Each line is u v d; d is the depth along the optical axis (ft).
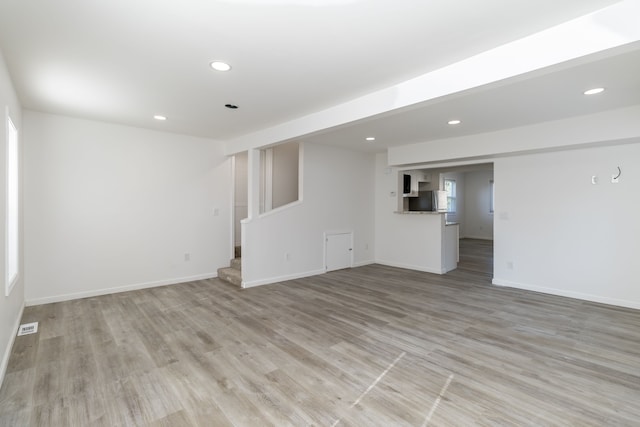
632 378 7.80
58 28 6.60
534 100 10.61
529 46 6.81
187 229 17.10
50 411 6.54
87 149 14.03
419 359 8.77
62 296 13.62
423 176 26.17
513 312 12.53
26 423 6.20
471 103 10.94
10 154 10.41
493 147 15.07
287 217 17.87
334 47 7.32
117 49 7.50
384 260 22.44
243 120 13.65
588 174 13.96
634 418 6.36
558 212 14.83
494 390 7.32
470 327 11.02
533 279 15.67
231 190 18.78
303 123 13.00
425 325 11.20
